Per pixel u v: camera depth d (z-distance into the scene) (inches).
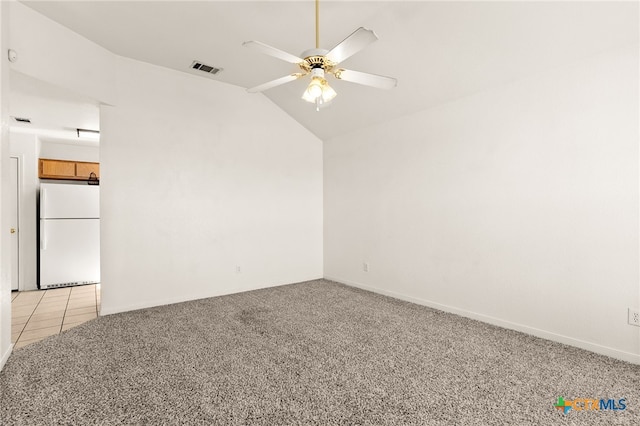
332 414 68.9
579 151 100.3
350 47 73.7
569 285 103.1
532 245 111.7
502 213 119.6
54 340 107.5
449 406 71.7
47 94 120.6
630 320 91.5
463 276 132.4
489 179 123.3
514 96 115.5
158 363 91.0
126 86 137.7
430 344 104.3
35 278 186.4
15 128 174.2
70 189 189.9
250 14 105.5
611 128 94.0
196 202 156.5
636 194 90.0
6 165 91.7
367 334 112.7
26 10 99.4
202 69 149.3
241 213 171.0
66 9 102.7
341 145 191.0
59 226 186.7
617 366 89.1
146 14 106.0
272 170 182.7
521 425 65.5
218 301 152.8
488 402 73.1
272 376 84.2
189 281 154.6
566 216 103.5
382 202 167.0
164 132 147.6
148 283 143.6
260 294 165.5
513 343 104.8
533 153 110.9
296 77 91.0
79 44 118.2
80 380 82.0
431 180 143.9
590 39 92.7
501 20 95.7
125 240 138.0
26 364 90.4
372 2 98.0
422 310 140.0
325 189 203.0
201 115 157.9
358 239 181.0
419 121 148.6
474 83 122.3
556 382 81.3
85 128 173.8
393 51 120.0
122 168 137.2
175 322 124.0
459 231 133.6
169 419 67.1
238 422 66.2
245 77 157.8
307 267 197.9
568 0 84.6
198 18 108.5
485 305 125.4
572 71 101.3
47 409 70.3
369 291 172.9
